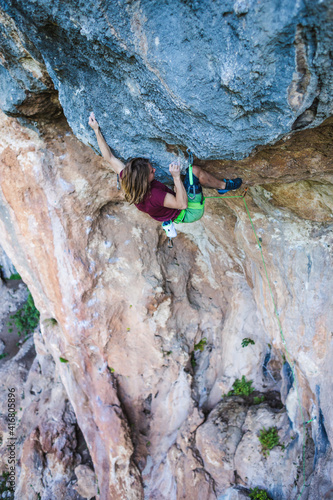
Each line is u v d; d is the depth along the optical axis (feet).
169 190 12.42
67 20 9.38
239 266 27.43
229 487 29.53
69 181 22.54
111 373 31.45
